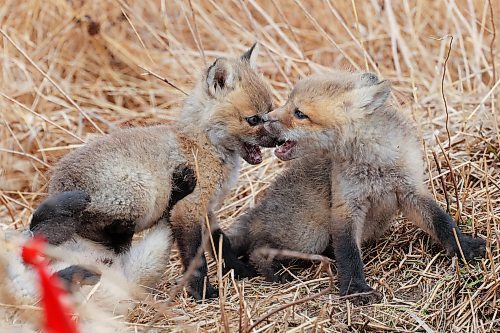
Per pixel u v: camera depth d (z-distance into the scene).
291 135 10.51
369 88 10.28
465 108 13.98
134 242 11.53
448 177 11.77
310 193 10.98
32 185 14.06
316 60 17.06
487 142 12.20
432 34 17.28
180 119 11.44
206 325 9.20
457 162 12.23
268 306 9.63
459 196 11.40
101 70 16.92
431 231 10.30
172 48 17.27
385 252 10.85
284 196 11.24
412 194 10.40
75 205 9.60
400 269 10.34
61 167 10.57
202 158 11.11
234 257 11.20
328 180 10.88
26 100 15.64
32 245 5.63
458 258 10.00
